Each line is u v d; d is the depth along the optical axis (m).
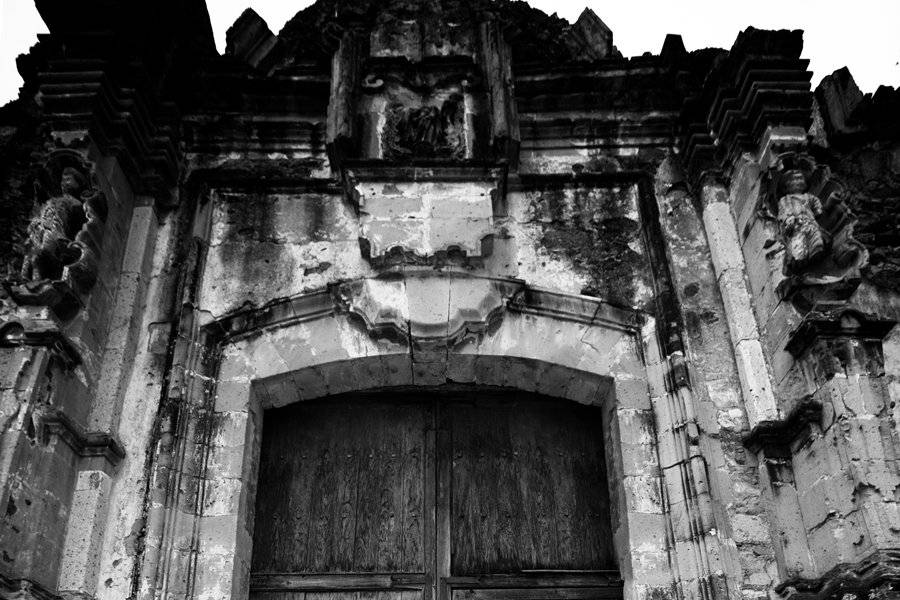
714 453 5.29
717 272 5.99
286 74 6.80
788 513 4.94
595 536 5.65
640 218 6.28
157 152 6.23
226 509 5.08
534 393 6.10
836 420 4.70
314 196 6.29
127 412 5.39
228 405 5.42
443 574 5.48
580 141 6.70
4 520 4.33
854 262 5.26
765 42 6.14
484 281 5.81
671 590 4.91
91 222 5.42
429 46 6.93
